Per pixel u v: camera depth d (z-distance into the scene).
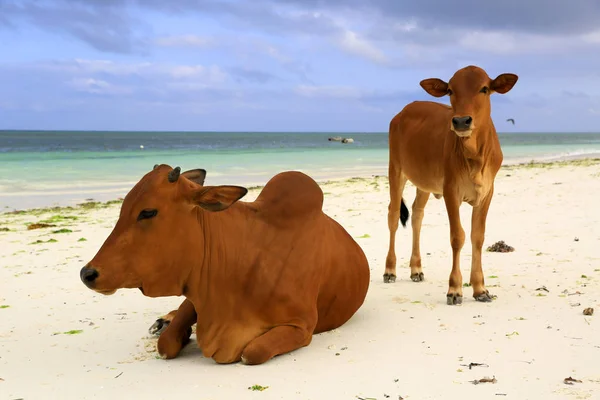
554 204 13.14
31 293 7.41
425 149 7.39
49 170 28.14
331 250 5.61
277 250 5.19
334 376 4.55
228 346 4.95
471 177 6.64
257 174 26.19
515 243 9.46
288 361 4.92
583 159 34.59
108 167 30.14
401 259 9.05
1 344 5.58
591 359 4.71
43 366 5.00
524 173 21.98
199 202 4.76
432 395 4.13
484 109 6.51
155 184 4.71
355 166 31.77
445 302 6.64
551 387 4.20
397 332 5.60
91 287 4.59
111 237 4.68
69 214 15.16
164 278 4.81
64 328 6.05
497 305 6.39
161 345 5.12
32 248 10.51
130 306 6.84
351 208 14.36
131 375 4.74
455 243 6.67
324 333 5.66
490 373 4.49
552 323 5.65
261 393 4.27
